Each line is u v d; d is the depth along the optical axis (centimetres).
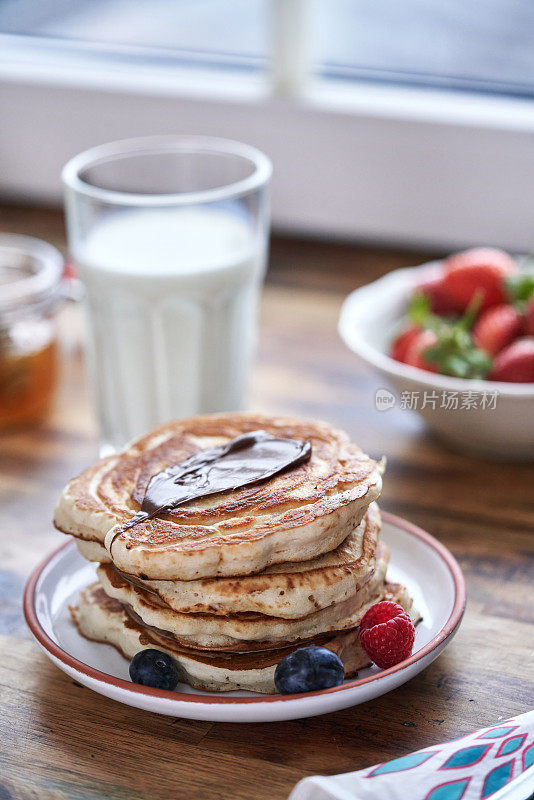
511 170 104
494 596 69
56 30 123
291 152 112
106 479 64
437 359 79
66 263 100
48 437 84
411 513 75
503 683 63
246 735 60
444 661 64
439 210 109
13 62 124
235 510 61
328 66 114
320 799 54
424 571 67
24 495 78
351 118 108
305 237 116
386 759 59
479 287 84
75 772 59
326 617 61
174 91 114
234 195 79
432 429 80
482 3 106
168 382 81
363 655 62
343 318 82
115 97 116
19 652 65
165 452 66
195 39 119
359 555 62
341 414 85
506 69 108
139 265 77
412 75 112
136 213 80
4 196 127
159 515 61
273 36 110
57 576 67
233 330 81
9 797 58
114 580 62
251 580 59
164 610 60
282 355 92
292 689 59
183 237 79
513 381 78
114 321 79
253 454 65
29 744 60
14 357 84
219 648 60
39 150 122
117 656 63
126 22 120
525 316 81
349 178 111
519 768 55
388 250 112
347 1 110
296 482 62
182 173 84
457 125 104
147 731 61
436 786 55
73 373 92
